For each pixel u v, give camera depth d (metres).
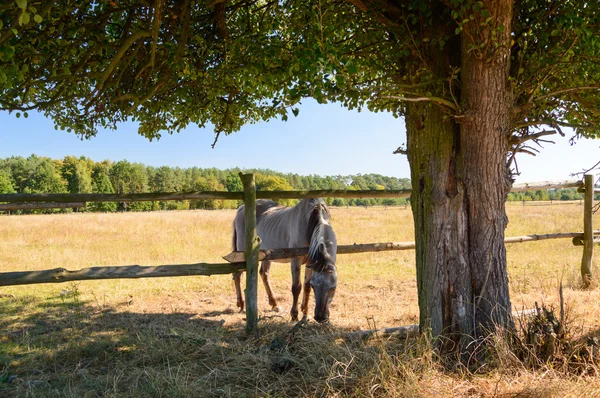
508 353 3.42
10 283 3.78
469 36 3.32
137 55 4.64
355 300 6.61
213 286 7.88
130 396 3.21
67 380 3.61
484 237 3.69
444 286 3.73
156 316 5.87
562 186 7.25
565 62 3.53
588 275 7.06
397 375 3.22
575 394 2.89
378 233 17.19
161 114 5.73
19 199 3.91
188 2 3.95
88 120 5.18
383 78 3.98
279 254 4.77
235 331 4.95
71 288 7.59
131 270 4.18
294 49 3.57
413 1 3.41
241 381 3.44
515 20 3.76
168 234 17.27
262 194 4.68
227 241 14.95
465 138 3.64
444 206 3.73
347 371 3.35
